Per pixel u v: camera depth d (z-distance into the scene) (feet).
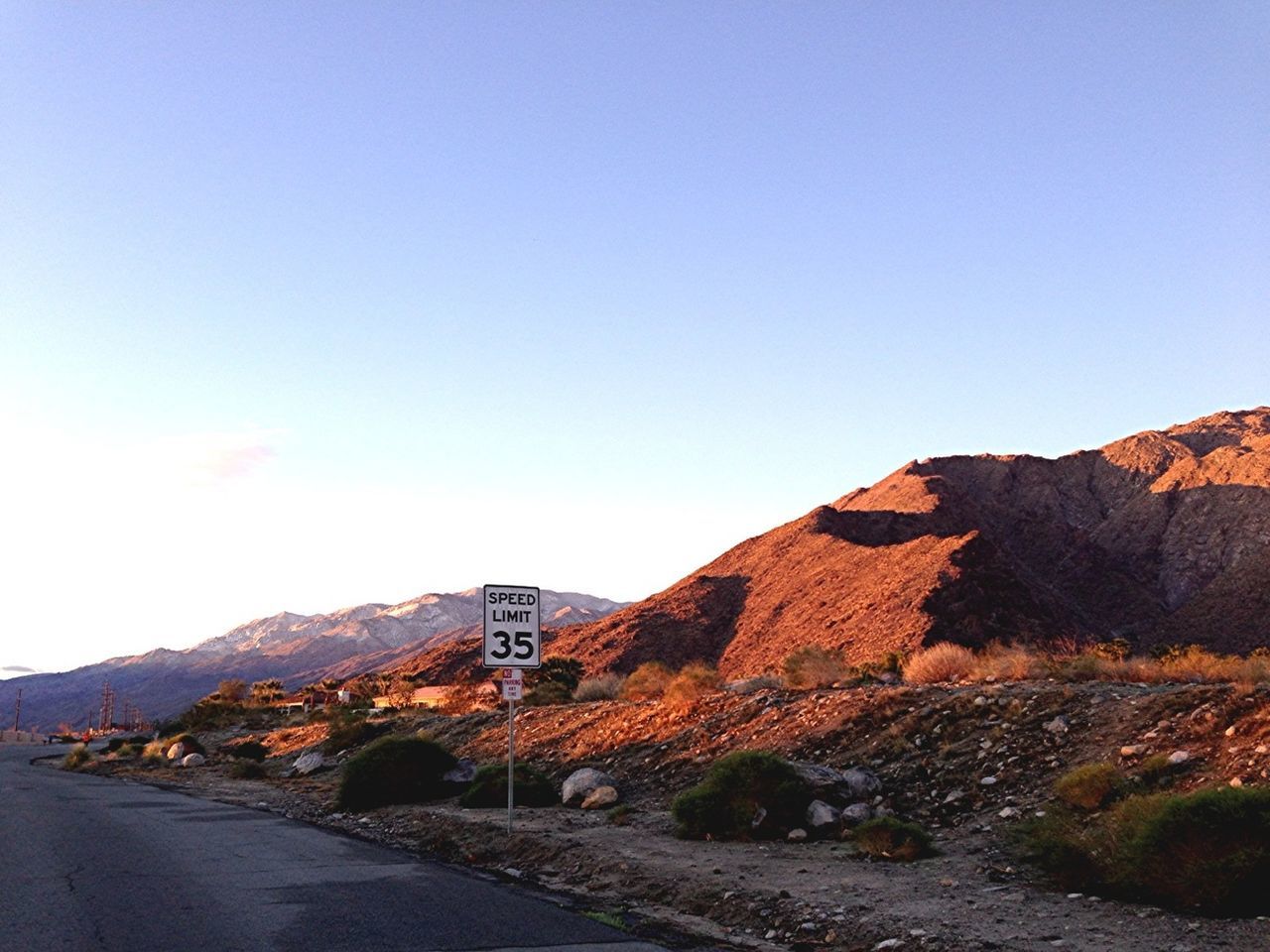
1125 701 52.85
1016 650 81.87
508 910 32.50
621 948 27.63
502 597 52.49
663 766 67.41
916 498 408.67
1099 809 41.04
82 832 55.62
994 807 45.96
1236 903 29.58
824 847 44.11
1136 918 29.55
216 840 51.65
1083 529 462.60
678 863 40.98
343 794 69.26
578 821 54.49
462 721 104.01
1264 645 291.17
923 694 63.36
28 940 28.63
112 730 574.15
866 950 28.45
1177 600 365.81
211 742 170.50
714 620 309.63
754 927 31.78
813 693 73.51
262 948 27.45
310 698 335.88
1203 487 429.38
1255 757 40.32
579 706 96.68
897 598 245.45
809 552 327.88
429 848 49.55
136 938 28.76
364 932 29.30
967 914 30.78
